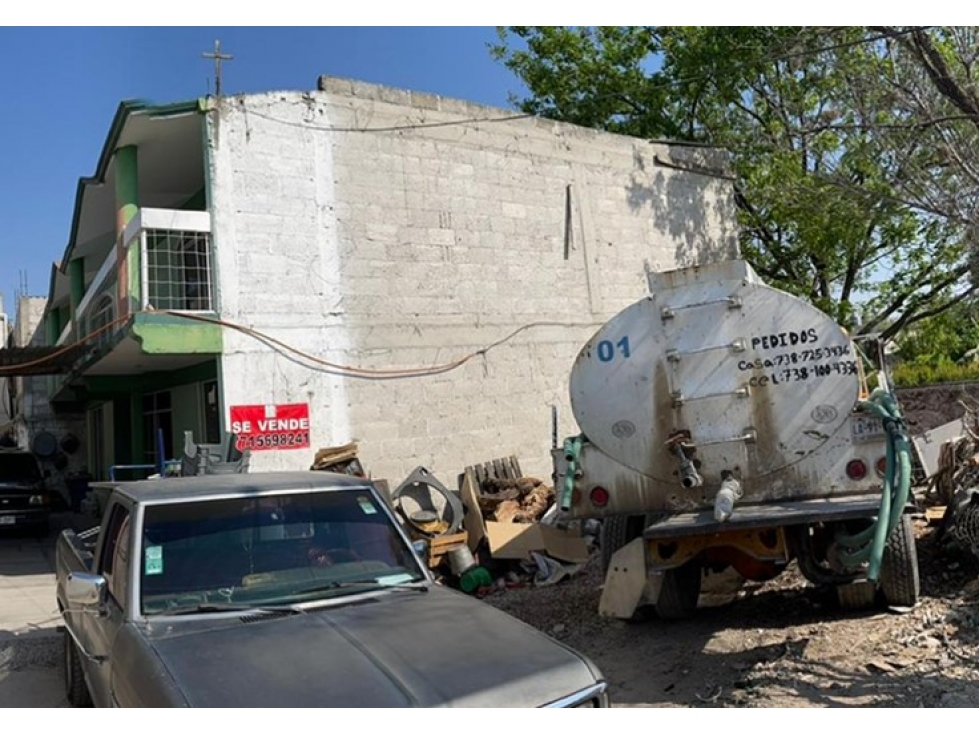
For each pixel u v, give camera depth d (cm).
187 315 1112
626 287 1580
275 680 317
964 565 747
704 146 1745
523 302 1427
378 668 325
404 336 1288
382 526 472
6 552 1480
